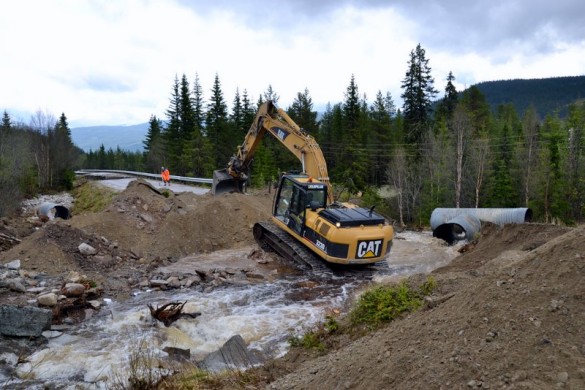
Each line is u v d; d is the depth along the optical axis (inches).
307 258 513.3
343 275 502.0
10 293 401.7
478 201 1562.5
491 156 1608.0
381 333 231.3
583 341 146.8
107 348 321.1
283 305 422.3
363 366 192.7
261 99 2421.3
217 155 2250.2
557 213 1371.8
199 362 294.2
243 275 511.2
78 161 2246.6
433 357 171.0
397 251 716.0
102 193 1462.8
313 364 238.4
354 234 473.7
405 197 1611.7
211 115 2404.0
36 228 699.4
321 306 418.6
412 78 2068.2
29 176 1733.5
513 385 138.1
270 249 609.9
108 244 568.4
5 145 1621.6
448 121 1905.8
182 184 1680.6
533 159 1565.0
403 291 292.2
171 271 521.7
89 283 435.2
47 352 311.7
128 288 456.8
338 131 2143.2
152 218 654.5
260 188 1673.2
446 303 212.5
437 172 1547.7
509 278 193.5
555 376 136.3
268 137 2214.6
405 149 1854.1
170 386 244.1
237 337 313.1
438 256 653.3
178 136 2410.2
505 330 163.8
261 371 260.1
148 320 372.5
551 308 162.4
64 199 1624.0
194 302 420.8
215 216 707.4
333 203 551.5
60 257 489.4
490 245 514.0
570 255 184.4
